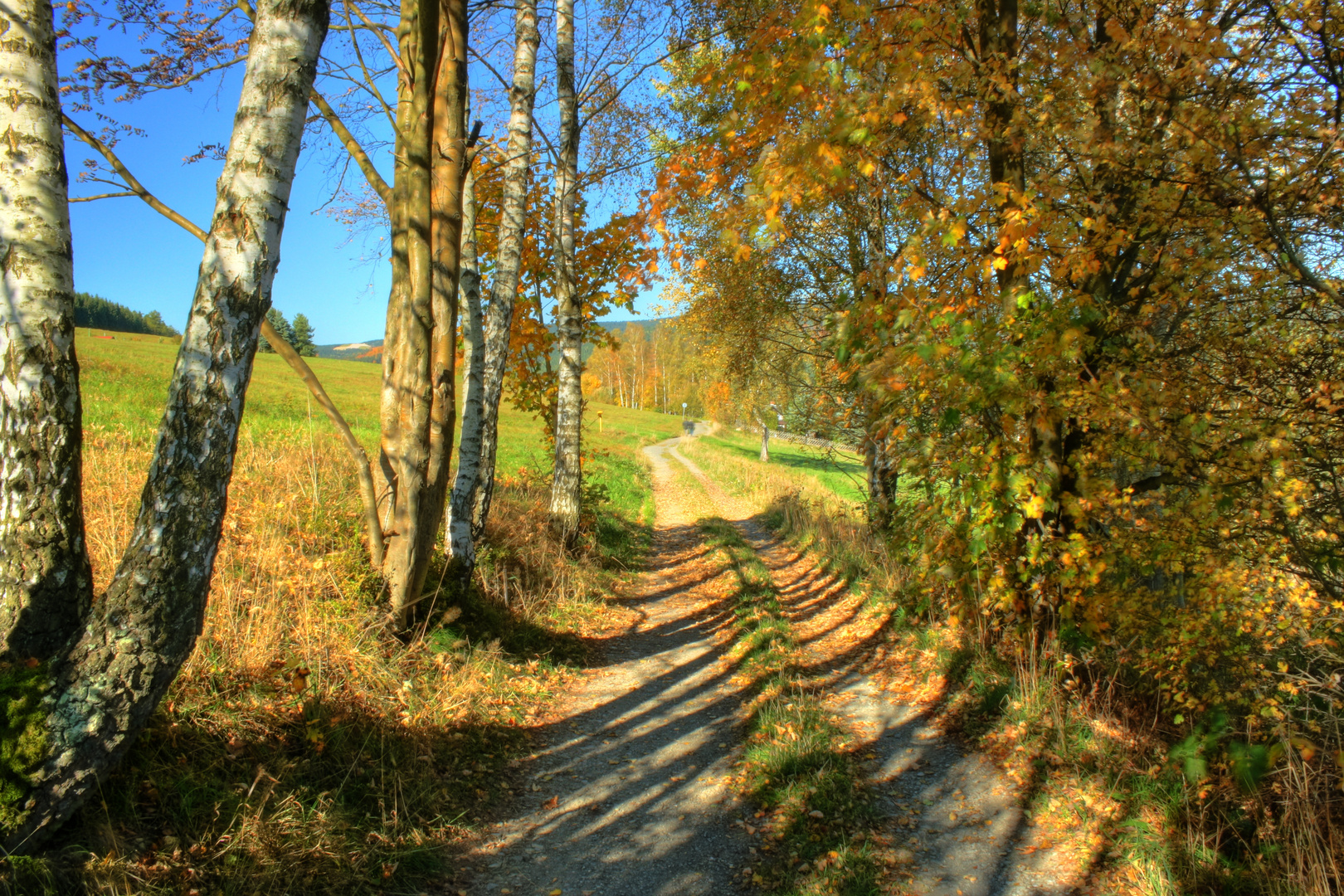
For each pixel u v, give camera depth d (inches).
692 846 156.9
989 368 189.6
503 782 183.6
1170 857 139.3
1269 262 184.7
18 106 115.5
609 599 387.2
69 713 109.4
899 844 154.6
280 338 180.7
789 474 1015.6
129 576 116.1
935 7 206.1
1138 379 189.8
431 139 222.2
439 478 237.1
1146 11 189.3
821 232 440.8
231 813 132.1
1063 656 211.0
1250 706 157.3
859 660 287.6
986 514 208.7
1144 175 194.2
